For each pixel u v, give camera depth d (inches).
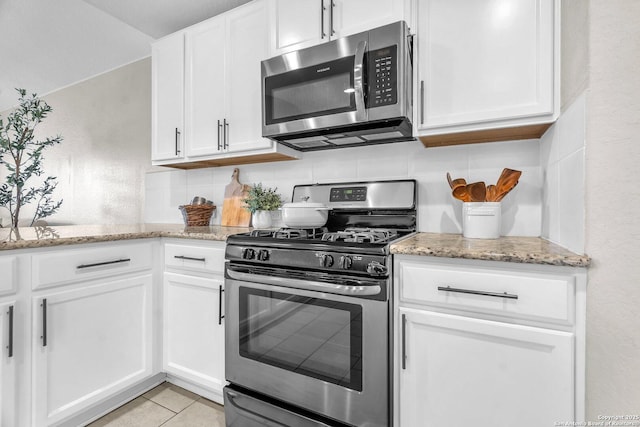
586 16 33.5
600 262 32.4
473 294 38.0
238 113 69.9
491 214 50.1
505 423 36.6
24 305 46.9
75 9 87.6
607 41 32.3
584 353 33.3
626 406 31.3
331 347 45.3
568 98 39.2
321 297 45.6
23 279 46.8
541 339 34.6
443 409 39.9
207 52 74.1
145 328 63.9
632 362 31.1
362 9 55.2
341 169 71.1
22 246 45.9
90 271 54.9
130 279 61.4
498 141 57.1
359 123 52.9
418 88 50.6
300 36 60.7
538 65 43.6
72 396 52.4
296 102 58.1
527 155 55.2
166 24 82.7
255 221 72.4
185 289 63.4
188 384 68.1
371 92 51.3
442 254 39.0
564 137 40.3
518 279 35.9
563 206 40.8
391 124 53.4
